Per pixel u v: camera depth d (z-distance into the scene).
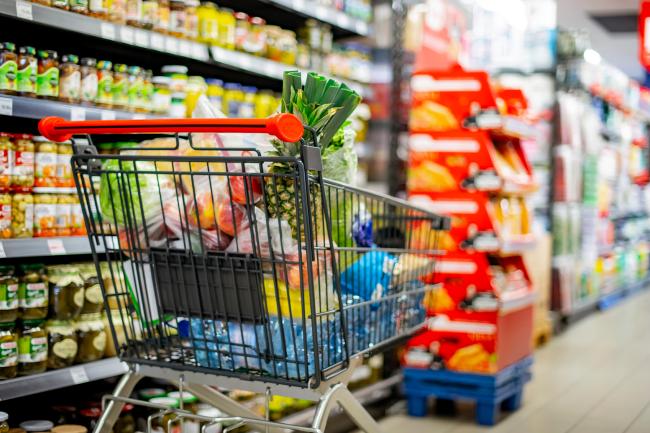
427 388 3.83
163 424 2.88
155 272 1.86
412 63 4.29
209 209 1.79
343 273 1.92
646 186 11.14
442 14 4.41
